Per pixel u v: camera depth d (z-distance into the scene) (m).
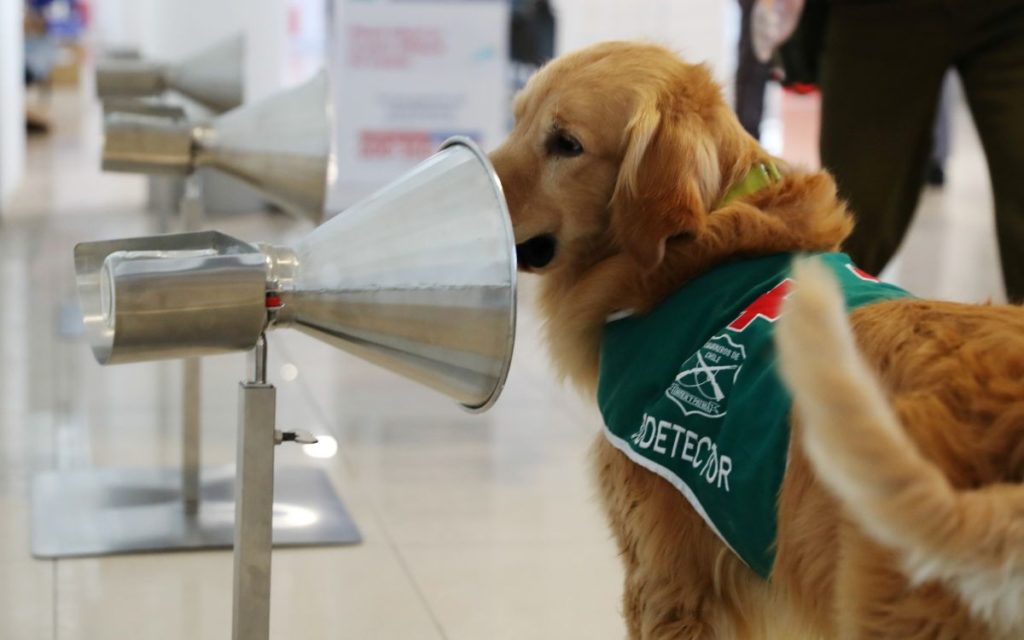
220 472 3.32
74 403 3.90
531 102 2.06
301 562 2.79
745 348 1.67
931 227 7.76
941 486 1.18
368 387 4.25
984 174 10.87
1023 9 2.89
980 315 1.49
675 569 1.79
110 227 6.79
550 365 2.16
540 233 2.04
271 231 6.74
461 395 1.61
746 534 1.60
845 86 3.05
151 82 4.12
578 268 2.07
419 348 1.56
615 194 1.94
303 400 4.05
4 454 3.40
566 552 2.90
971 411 1.35
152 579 2.67
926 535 1.18
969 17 2.91
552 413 4.03
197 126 3.06
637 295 1.92
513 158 2.04
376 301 1.55
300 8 17.31
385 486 3.29
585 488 3.32
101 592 2.60
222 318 1.50
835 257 1.85
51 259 5.93
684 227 1.84
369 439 3.68
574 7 8.09
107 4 21.25
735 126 2.00
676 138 1.89
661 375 1.80
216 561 2.78
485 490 3.29
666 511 1.78
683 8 8.04
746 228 1.86
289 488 3.21
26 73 14.97
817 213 1.91
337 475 3.36
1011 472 1.31
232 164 3.05
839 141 3.08
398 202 1.59
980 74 2.97
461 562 2.82
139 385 4.14
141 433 3.64
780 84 3.38
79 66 17.12
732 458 1.61
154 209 7.27
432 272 1.53
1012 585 1.22
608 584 2.74
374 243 1.56
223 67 4.07
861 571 1.39
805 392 1.15
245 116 3.08
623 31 8.09
